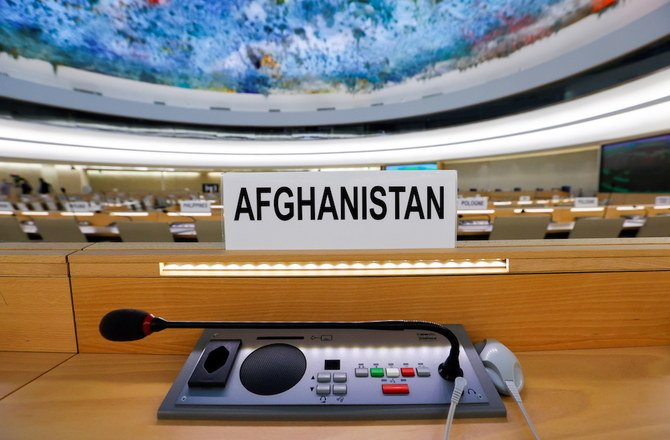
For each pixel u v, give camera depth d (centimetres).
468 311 58
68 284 58
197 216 328
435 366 46
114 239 310
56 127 774
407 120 1127
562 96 699
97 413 42
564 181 913
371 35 800
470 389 42
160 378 51
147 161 1073
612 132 682
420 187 53
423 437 38
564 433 38
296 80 928
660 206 338
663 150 657
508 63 722
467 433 38
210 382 43
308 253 55
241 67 883
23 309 58
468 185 1147
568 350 58
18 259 57
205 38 800
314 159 1154
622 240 64
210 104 978
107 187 1237
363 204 53
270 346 50
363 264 57
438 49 788
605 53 522
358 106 988
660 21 445
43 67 753
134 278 57
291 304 58
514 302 57
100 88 851
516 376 46
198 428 39
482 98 757
